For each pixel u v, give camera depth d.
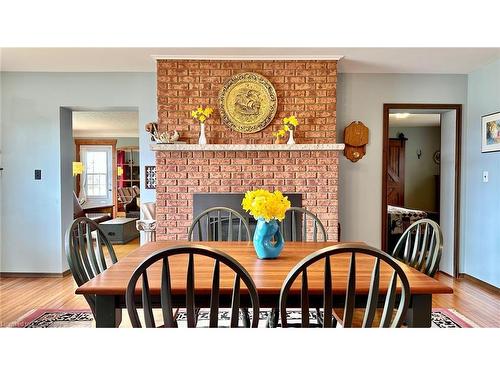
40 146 4.39
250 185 3.93
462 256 4.50
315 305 1.58
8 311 3.22
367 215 4.40
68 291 3.81
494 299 3.61
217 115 3.96
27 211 4.42
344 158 4.38
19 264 4.43
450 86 4.42
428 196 8.04
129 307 1.30
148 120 4.36
